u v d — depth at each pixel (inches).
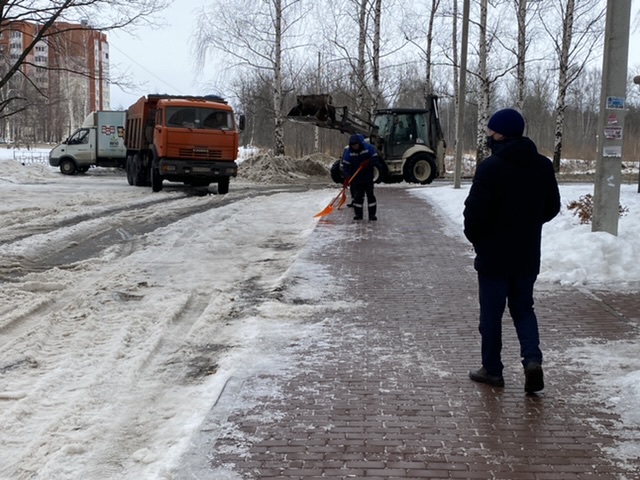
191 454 159.6
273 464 154.6
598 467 153.3
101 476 152.9
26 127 3164.4
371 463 155.2
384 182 1087.0
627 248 360.5
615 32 378.3
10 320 282.5
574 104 2770.7
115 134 1357.0
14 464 159.9
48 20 600.4
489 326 203.9
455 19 1338.6
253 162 1222.9
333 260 406.6
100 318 289.6
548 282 342.6
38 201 785.6
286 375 214.4
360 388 203.2
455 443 165.6
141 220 616.7
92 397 200.2
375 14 1197.7
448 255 423.8
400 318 283.0
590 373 215.8
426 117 1085.1
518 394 198.8
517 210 196.9
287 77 1604.3
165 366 232.4
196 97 979.9
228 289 344.8
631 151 2268.7
